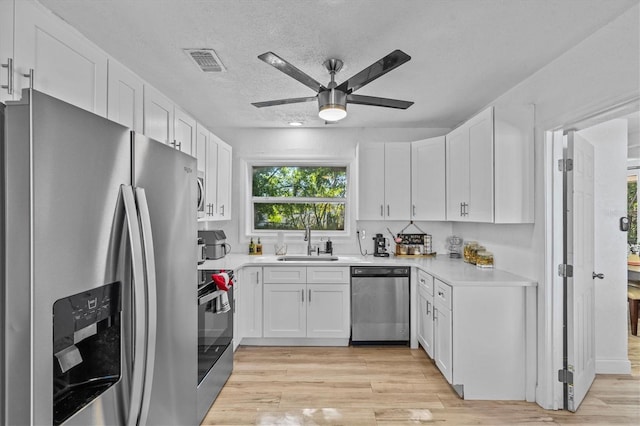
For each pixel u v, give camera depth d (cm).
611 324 298
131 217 109
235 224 429
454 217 337
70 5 176
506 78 268
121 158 111
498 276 274
